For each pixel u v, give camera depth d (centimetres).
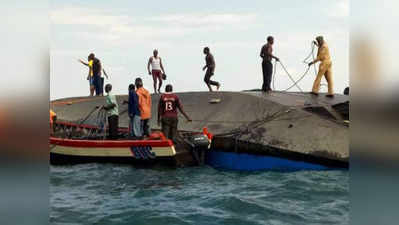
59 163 1488
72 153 1459
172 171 1324
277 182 1149
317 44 1694
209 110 1684
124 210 894
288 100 1617
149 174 1277
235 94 1727
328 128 1377
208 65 1922
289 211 863
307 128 1387
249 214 846
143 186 1127
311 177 1198
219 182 1173
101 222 813
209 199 963
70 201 988
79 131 1717
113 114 1509
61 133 1678
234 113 1598
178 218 823
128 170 1334
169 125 1426
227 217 825
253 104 1606
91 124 1894
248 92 1766
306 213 849
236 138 1402
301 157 1312
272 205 911
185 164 1381
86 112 2011
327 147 1310
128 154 1380
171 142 1315
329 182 1127
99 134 1619
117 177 1241
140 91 1502
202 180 1201
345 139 1328
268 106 1560
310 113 1468
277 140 1359
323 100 1627
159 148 1334
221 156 1437
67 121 1970
